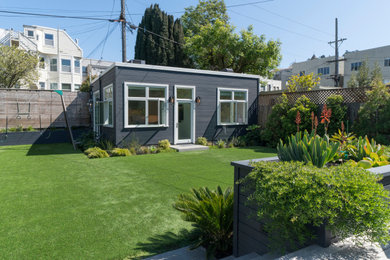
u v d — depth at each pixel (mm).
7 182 5438
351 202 1783
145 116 9828
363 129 8367
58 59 23969
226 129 11820
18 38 19984
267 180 2117
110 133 10148
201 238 2912
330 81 32156
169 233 3152
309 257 1789
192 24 22125
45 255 2641
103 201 4273
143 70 9680
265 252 2350
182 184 5277
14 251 2709
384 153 3373
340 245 1965
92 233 3133
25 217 3605
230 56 18406
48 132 12422
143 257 2633
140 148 9367
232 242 2971
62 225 3352
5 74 16000
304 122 9844
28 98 12766
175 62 21141
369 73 28828
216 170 6551
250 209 2502
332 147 2787
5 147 10930
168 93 10250
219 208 2855
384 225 1799
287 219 2031
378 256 1809
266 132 11070
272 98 11961
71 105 13938
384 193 1876
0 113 12094
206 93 11180
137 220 3521
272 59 18844
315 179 1950
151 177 5844
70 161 7781
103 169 6684
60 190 4879
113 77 9469
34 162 7633
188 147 9961
